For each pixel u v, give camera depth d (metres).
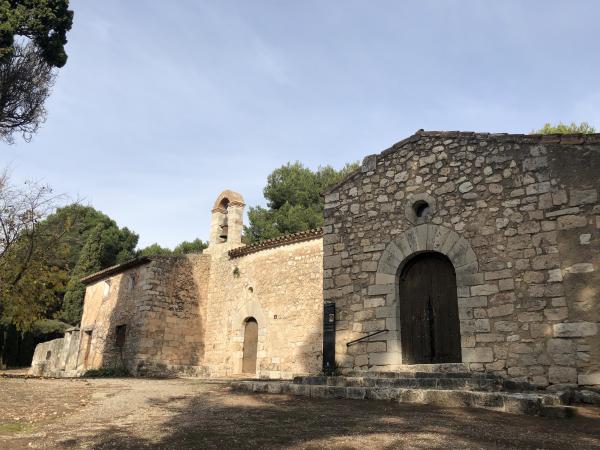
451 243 9.72
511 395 6.49
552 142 9.13
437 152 10.46
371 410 6.55
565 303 8.29
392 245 10.49
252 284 19.16
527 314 8.58
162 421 6.08
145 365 18.36
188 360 19.61
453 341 9.57
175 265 20.28
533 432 5.27
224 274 20.59
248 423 5.83
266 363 17.53
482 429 5.38
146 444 4.86
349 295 10.73
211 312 20.55
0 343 30.73
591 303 8.08
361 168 11.46
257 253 19.41
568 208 8.68
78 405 7.50
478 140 9.99
